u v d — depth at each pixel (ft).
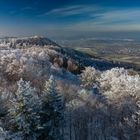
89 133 232.94
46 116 163.73
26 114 145.59
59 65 461.78
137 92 245.86
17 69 270.67
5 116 150.71
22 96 145.48
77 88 276.82
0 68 270.26
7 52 364.58
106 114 243.81
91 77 321.52
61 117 170.60
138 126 237.45
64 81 294.25
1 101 155.43
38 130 154.40
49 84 166.50
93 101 245.04
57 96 166.40
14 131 144.56
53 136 166.81
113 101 252.01
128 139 240.53
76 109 224.12
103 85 289.53
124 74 287.89
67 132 216.54
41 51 528.63
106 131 240.94
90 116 234.58
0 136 113.60
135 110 240.94
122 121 244.83
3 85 221.46
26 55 387.75
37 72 284.82
